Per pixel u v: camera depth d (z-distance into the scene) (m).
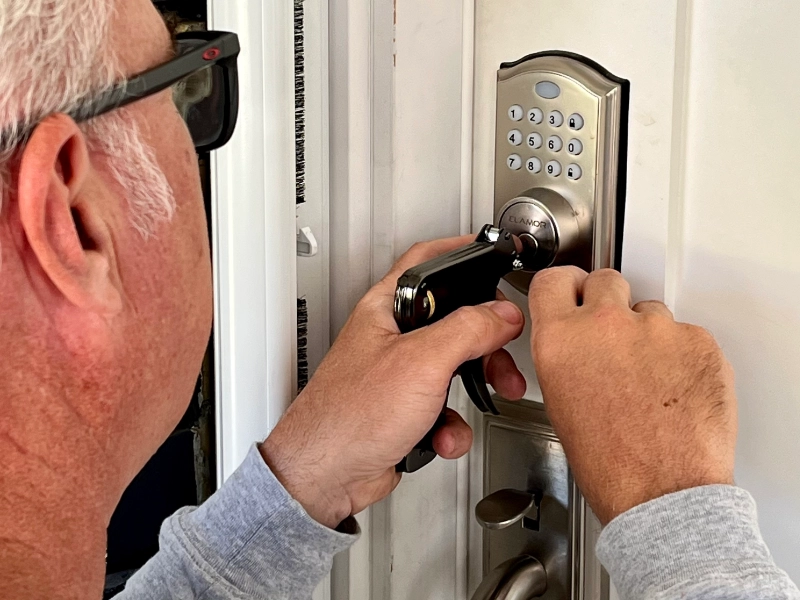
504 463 0.77
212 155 0.67
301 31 0.67
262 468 0.62
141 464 0.49
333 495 0.63
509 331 0.61
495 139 0.72
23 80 0.36
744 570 0.46
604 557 0.52
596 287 0.61
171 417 0.49
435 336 0.59
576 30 0.66
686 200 0.67
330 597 0.77
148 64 0.42
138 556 0.78
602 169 0.66
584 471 0.55
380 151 0.70
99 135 0.41
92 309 0.40
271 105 0.65
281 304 0.68
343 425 0.61
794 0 0.60
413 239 0.72
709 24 0.63
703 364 0.54
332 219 0.72
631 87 0.65
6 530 0.41
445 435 0.66
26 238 0.38
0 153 0.37
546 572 0.75
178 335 0.47
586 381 0.56
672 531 0.49
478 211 0.75
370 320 0.64
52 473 0.42
